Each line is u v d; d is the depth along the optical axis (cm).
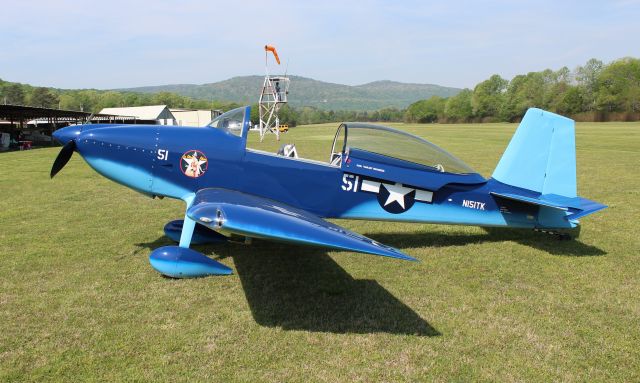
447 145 2867
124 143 576
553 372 339
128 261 568
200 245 636
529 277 534
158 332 386
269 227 386
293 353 357
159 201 973
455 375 333
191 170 574
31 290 468
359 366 342
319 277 522
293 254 604
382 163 591
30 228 728
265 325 403
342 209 596
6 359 339
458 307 448
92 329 388
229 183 578
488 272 550
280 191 582
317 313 429
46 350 353
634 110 8294
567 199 637
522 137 639
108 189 1119
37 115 3522
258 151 588
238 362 343
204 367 335
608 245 662
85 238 673
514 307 450
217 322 407
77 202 952
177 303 444
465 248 646
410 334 393
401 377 329
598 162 1731
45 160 1859
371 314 429
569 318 427
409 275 535
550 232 728
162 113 5878
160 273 523
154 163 575
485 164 1725
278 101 3753
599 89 8781
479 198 630
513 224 650
